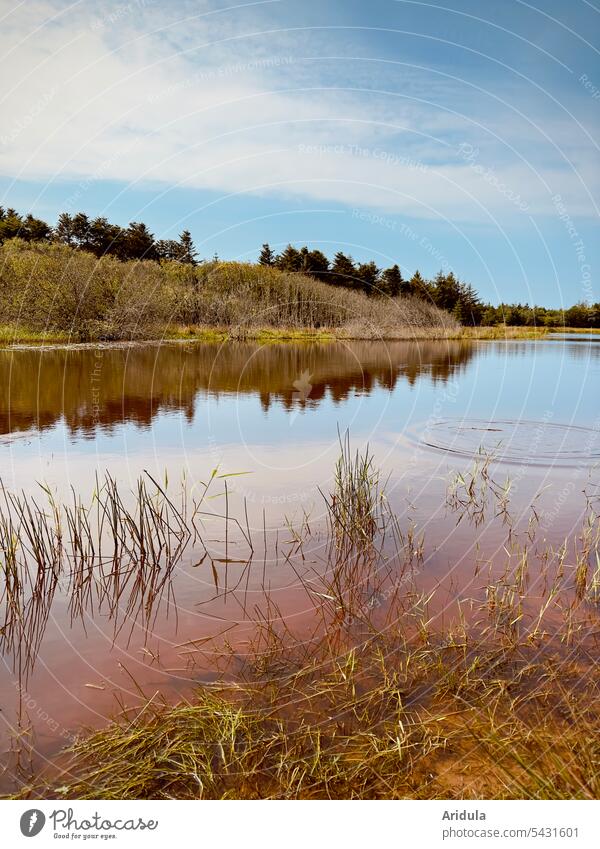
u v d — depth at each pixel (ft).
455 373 49.42
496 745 7.79
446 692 8.96
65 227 95.45
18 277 62.90
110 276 69.10
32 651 10.26
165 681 9.37
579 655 9.91
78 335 63.57
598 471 20.57
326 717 8.44
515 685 9.08
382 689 8.95
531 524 15.88
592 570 13.19
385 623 11.13
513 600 11.89
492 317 113.39
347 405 33.58
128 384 39.50
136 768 7.50
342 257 100.99
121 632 10.90
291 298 86.33
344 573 13.30
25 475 19.16
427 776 7.38
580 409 32.99
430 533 15.43
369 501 16.35
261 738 7.93
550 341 96.02
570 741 7.84
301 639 10.60
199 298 78.89
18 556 13.99
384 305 92.94
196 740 7.97
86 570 13.41
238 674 9.53
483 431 27.12
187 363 51.21
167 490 18.25
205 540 15.05
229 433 25.98
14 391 35.01
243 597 12.23
